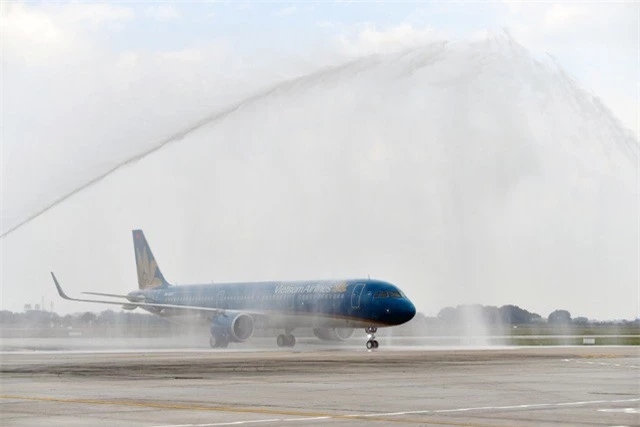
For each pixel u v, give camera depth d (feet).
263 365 305.73
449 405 166.61
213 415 151.12
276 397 183.21
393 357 369.30
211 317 568.82
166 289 619.26
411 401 174.19
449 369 278.05
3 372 268.82
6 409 161.48
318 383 221.05
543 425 136.46
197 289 592.19
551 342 641.40
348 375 250.78
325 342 629.92
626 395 186.80
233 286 563.48
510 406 164.76
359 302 480.64
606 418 145.69
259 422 141.28
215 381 228.63
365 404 168.66
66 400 177.99
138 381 229.25
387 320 476.54
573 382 222.69
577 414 151.64
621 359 345.31
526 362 321.93
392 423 139.44
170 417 148.46
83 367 297.12
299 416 149.38
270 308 526.57
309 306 506.07
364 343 616.39
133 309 643.45
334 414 152.25
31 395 189.26
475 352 430.61
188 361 339.36
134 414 152.97
